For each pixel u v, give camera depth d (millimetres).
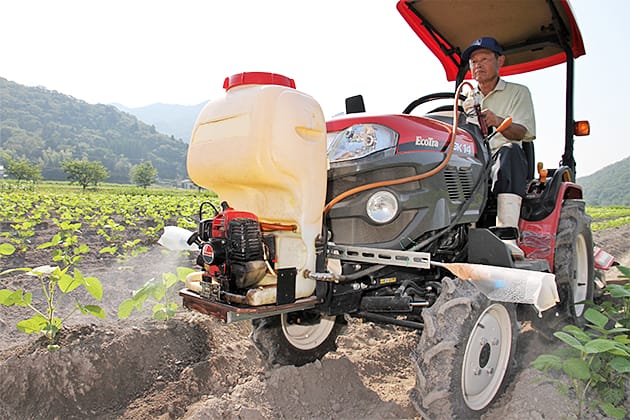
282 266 2385
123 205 17203
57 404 2820
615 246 11961
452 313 2369
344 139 2795
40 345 3145
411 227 2666
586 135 4188
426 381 2295
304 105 2383
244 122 2320
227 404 2662
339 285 2689
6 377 2820
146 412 2738
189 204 17562
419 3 3949
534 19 4012
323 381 3088
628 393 2838
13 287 4961
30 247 7395
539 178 3861
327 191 2850
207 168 2523
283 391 2900
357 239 2785
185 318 3832
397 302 2650
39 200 19703
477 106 3254
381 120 2771
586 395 2785
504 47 4484
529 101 3826
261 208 2553
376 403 2930
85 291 4969
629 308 3916
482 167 3164
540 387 2807
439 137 2863
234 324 3943
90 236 8859
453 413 2293
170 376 3199
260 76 2410
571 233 3715
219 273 2357
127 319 4191
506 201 3338
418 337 4039
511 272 2385
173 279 3848
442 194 2764
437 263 2514
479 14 4047
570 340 2408
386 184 2637
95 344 3180
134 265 6363
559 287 3676
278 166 2299
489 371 2643
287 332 3195
